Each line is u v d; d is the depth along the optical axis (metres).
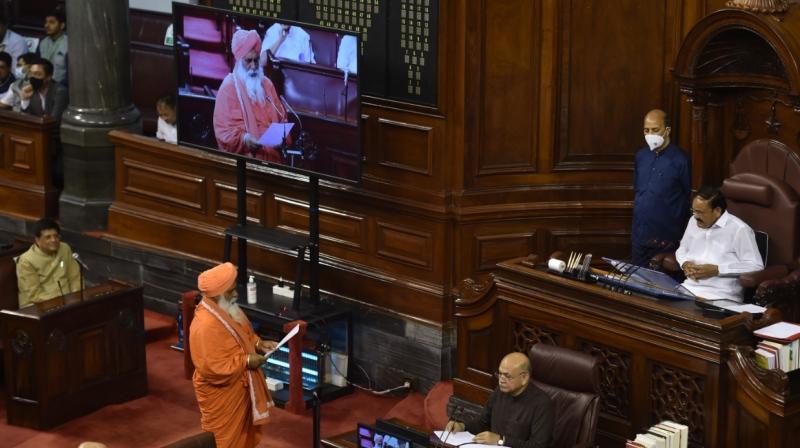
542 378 9.62
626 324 9.61
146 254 14.15
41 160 14.82
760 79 10.93
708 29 10.80
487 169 11.95
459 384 10.91
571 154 12.08
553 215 12.09
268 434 11.63
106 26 14.18
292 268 13.11
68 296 12.03
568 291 10.00
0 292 12.74
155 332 13.77
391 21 11.99
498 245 12.06
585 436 9.33
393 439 9.59
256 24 11.91
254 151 12.32
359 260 12.66
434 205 11.97
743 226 10.35
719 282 10.33
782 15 10.42
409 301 12.27
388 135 12.26
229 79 12.26
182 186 13.88
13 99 15.52
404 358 12.32
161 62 15.59
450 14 11.64
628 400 9.74
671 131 12.02
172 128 14.22
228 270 10.47
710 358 9.13
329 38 11.42
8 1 17.56
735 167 11.32
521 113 11.93
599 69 11.93
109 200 14.57
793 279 10.26
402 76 12.02
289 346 11.95
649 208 11.27
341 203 12.69
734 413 9.15
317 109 11.70
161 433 11.76
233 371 10.42
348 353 12.50
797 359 9.18
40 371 11.66
